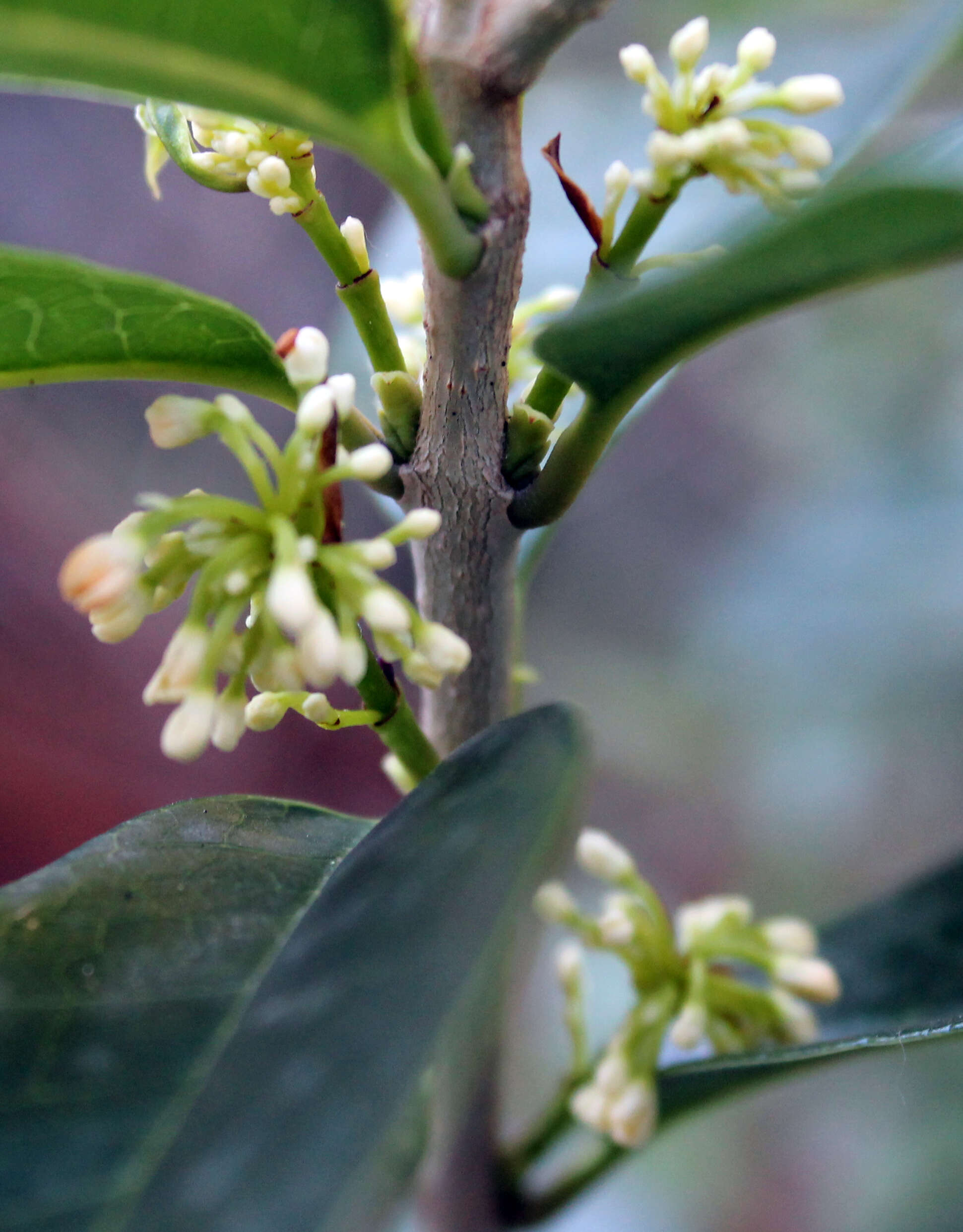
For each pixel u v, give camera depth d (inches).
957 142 10.3
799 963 11.1
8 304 10.0
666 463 30.4
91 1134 9.3
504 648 10.6
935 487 23.0
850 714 23.1
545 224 12.3
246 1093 9.1
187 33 9.3
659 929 11.1
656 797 26.8
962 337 24.1
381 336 10.2
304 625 9.7
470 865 9.1
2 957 9.7
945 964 11.8
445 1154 11.4
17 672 25.4
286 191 10.0
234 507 9.9
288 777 26.6
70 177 27.0
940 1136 17.7
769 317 9.6
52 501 26.5
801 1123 22.0
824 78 10.1
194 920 9.8
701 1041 11.4
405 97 9.5
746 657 23.7
